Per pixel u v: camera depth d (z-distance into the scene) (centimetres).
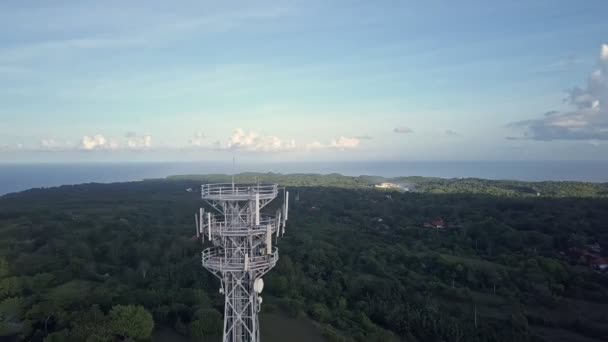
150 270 8662
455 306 7812
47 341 5544
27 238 11056
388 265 9631
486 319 7256
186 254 9694
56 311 6366
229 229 3441
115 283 8006
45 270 8569
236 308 3569
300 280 8156
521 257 9831
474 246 11269
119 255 9750
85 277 8506
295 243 10500
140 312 6128
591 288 8444
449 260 9631
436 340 6694
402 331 6956
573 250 10506
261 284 3438
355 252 10231
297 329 6538
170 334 6506
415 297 7838
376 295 7850
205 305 6888
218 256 3612
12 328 6122
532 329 7038
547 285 8375
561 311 7694
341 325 6775
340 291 8056
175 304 6944
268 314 6994
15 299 6775
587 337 6900
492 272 8919
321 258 9369
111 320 5953
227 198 3438
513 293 8219
